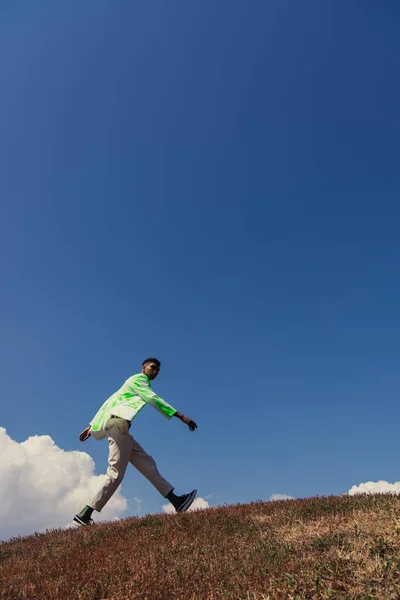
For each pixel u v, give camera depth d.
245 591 3.79
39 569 4.84
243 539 5.24
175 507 7.21
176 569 4.39
